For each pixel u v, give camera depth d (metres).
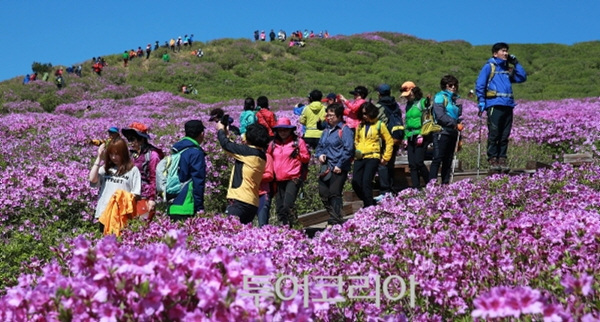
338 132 10.05
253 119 13.05
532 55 73.12
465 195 8.99
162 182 8.38
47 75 54.75
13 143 20.12
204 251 6.41
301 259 5.88
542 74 63.28
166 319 3.35
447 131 11.58
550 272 4.46
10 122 25.45
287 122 10.03
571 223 5.23
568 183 9.30
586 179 9.71
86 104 44.38
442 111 11.48
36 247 9.12
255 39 75.56
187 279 3.40
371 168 10.55
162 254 3.47
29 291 3.57
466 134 19.48
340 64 65.31
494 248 4.88
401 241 5.73
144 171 8.95
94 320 3.30
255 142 8.94
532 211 7.86
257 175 8.88
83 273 3.89
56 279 3.62
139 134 9.01
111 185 8.37
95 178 8.54
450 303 4.40
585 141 16.44
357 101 11.38
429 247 5.30
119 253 3.47
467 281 4.61
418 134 11.76
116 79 55.12
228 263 3.55
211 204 13.48
